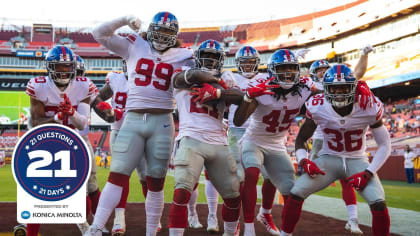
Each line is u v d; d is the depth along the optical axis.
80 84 3.56
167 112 3.56
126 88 4.93
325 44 36.66
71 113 3.19
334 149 3.59
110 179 3.33
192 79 3.13
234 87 3.31
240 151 4.16
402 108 26.67
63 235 4.00
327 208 6.41
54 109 3.50
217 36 44.25
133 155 3.38
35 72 43.25
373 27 31.69
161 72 3.49
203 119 3.20
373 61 29.75
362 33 32.88
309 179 3.41
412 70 25.50
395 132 23.64
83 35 45.44
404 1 27.69
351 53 33.88
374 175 3.39
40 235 3.98
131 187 10.41
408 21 28.45
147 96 3.45
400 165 14.83
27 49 43.56
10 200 7.23
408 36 27.83
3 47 42.91
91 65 44.34
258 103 3.72
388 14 29.17
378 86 25.75
